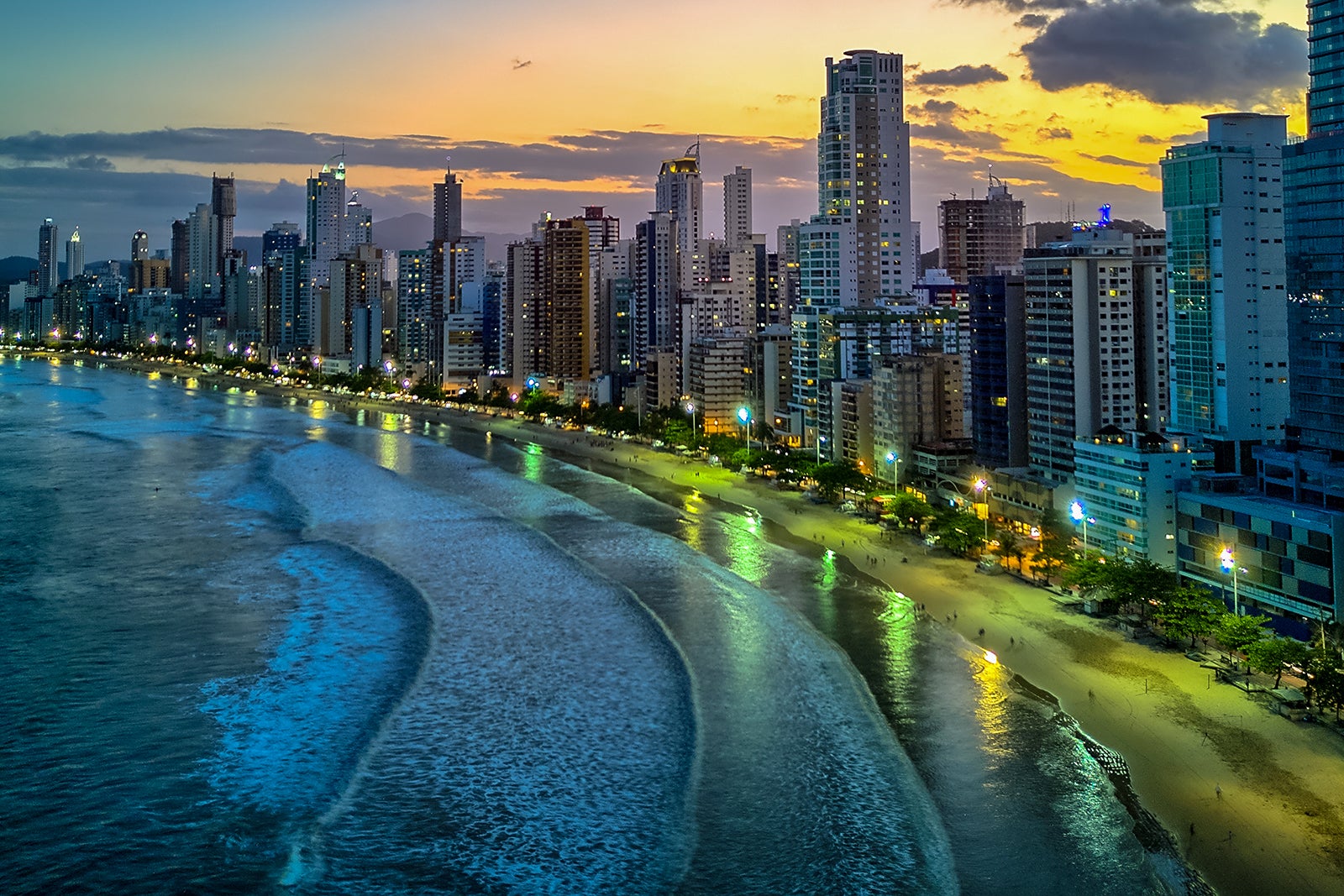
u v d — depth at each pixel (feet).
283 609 505.25
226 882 279.49
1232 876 271.49
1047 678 398.01
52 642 458.50
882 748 344.69
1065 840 289.53
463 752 346.95
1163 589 447.01
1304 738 341.62
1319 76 592.60
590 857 286.25
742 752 344.08
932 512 638.94
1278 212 654.53
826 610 488.85
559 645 447.83
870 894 267.59
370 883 277.64
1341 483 440.45
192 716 378.94
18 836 300.81
